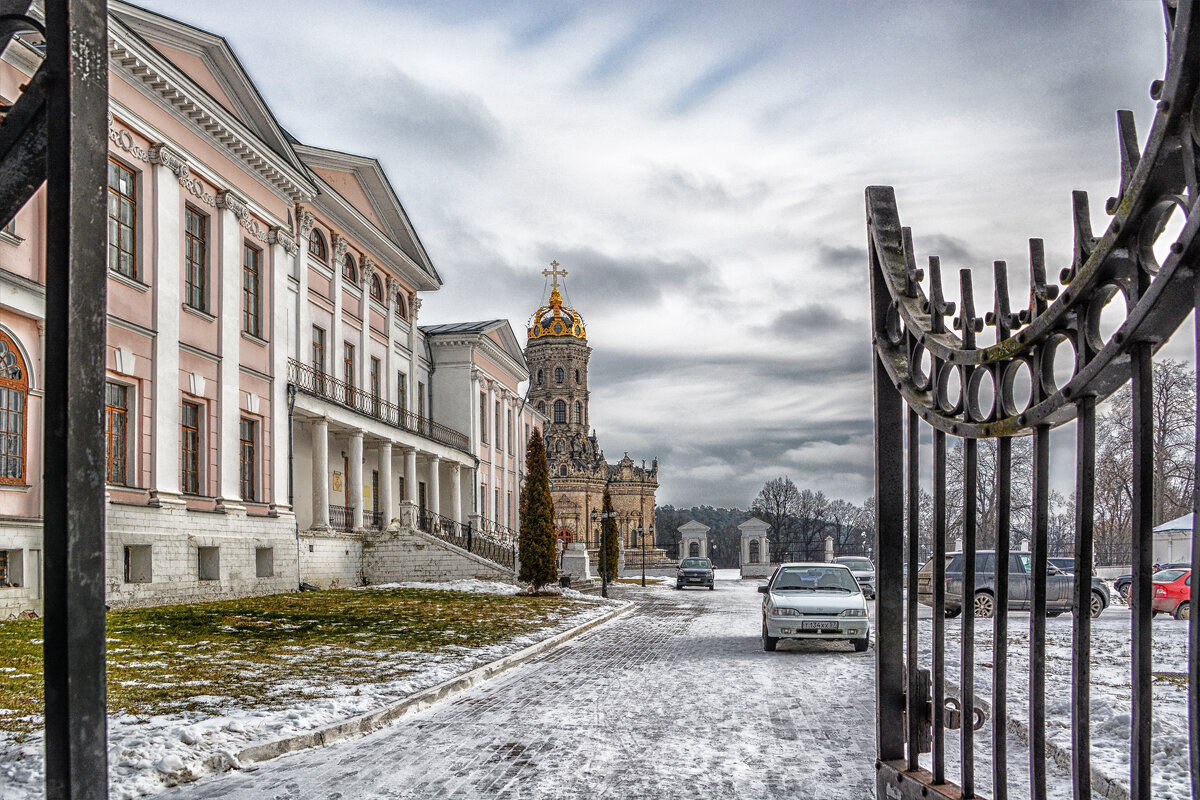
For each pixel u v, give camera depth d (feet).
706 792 21.44
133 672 38.01
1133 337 8.71
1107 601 79.46
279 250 97.81
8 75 58.23
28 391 61.62
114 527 69.87
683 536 326.03
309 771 23.98
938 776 13.52
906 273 14.23
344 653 46.70
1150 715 9.01
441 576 116.78
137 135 75.05
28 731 25.75
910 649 14.17
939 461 13.47
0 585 58.80
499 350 180.45
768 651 53.52
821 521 413.59
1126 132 8.92
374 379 136.26
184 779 22.89
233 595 85.10
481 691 38.01
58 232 8.30
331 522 114.32
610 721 30.53
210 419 84.84
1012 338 10.55
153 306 76.43
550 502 108.68
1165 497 129.90
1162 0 8.35
